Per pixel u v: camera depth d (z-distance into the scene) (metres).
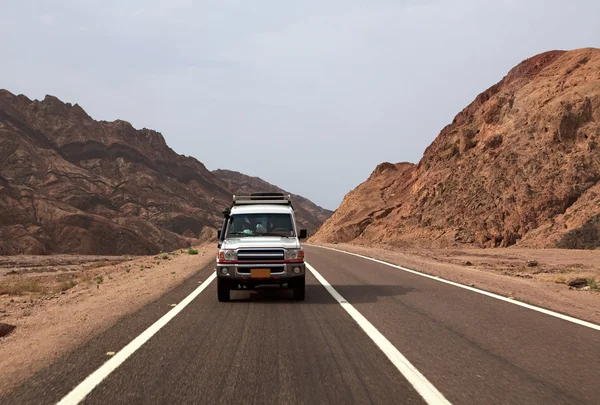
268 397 4.62
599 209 36.00
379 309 9.48
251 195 13.06
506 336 7.19
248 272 10.26
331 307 9.73
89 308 9.98
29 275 35.50
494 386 4.94
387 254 27.53
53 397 4.68
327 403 4.46
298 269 10.32
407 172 86.88
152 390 4.84
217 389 4.85
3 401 4.59
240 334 7.31
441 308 9.59
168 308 9.68
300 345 6.63
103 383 5.07
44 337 7.38
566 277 16.28
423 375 5.30
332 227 85.62
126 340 6.98
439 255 29.44
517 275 17.67
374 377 5.22
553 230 38.12
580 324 8.05
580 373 5.39
